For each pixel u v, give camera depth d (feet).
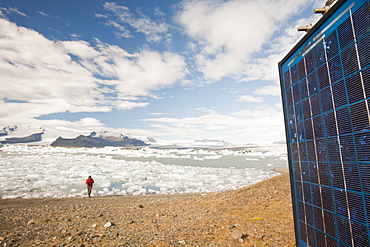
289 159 13.92
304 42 11.64
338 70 8.82
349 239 8.57
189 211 28.53
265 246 15.06
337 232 9.32
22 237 17.40
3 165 138.51
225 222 21.62
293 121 13.21
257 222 21.03
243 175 98.02
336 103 9.02
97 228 20.31
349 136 8.33
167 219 24.04
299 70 12.16
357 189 8.04
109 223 21.24
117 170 117.39
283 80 14.39
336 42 8.91
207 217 24.27
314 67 10.61
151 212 28.76
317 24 10.28
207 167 133.18
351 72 8.05
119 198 52.01
